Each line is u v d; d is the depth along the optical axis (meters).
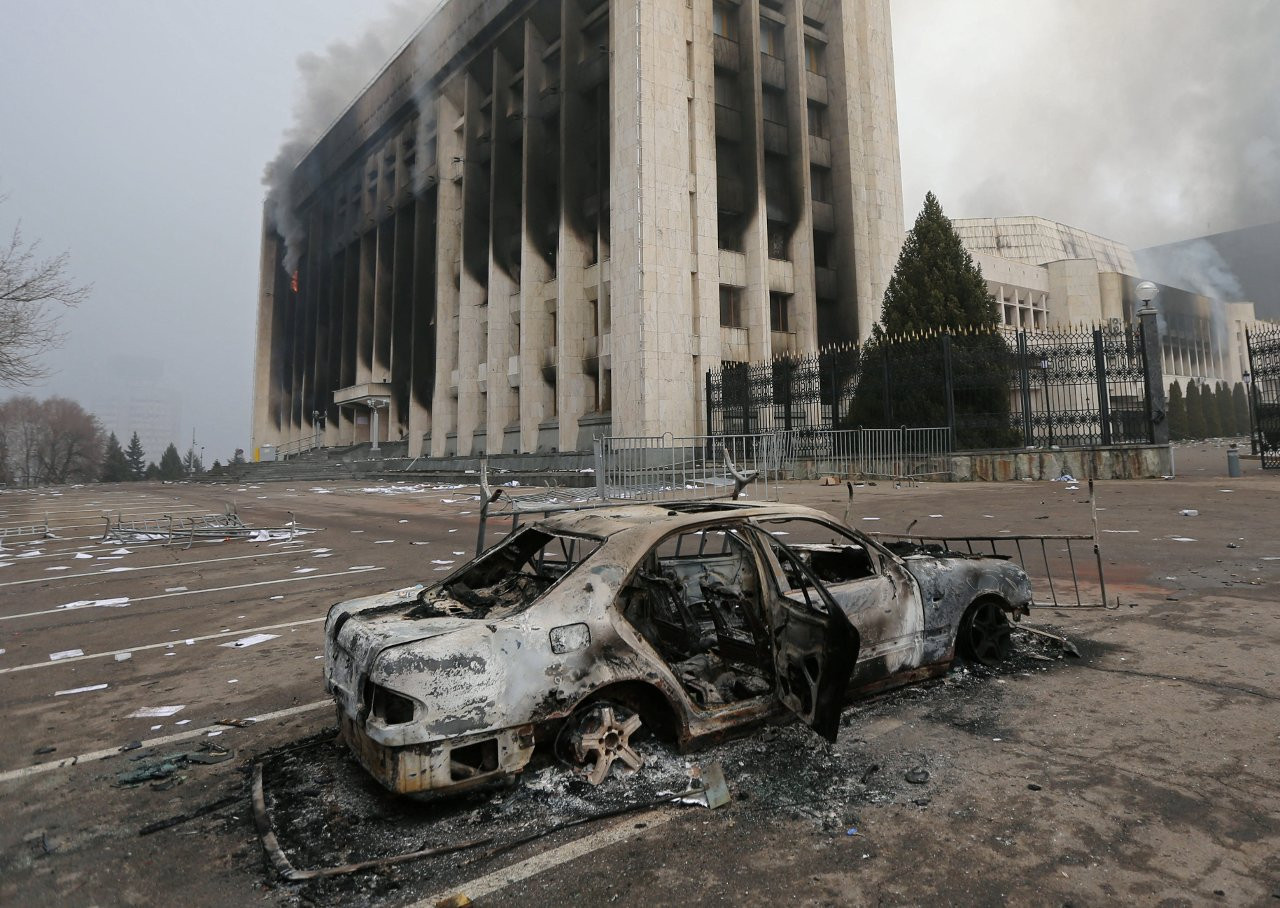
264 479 65.62
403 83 55.84
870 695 4.52
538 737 3.37
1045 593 7.41
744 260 34.97
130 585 10.74
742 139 35.66
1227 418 65.19
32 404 110.75
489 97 47.31
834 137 39.56
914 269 26.02
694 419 31.42
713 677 4.35
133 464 127.88
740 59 36.09
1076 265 49.44
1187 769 3.50
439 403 49.72
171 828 3.41
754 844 3.01
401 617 3.75
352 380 66.81
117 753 4.39
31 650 7.08
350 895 2.78
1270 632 5.67
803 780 3.55
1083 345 22.23
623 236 31.70
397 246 57.78
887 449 23.61
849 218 38.62
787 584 4.20
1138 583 7.66
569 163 37.28
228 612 8.58
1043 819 3.11
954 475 22.09
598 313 36.22
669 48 32.34
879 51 41.31
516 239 43.81
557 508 5.41
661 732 3.84
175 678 5.96
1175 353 66.31
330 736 4.43
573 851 3.01
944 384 23.25
